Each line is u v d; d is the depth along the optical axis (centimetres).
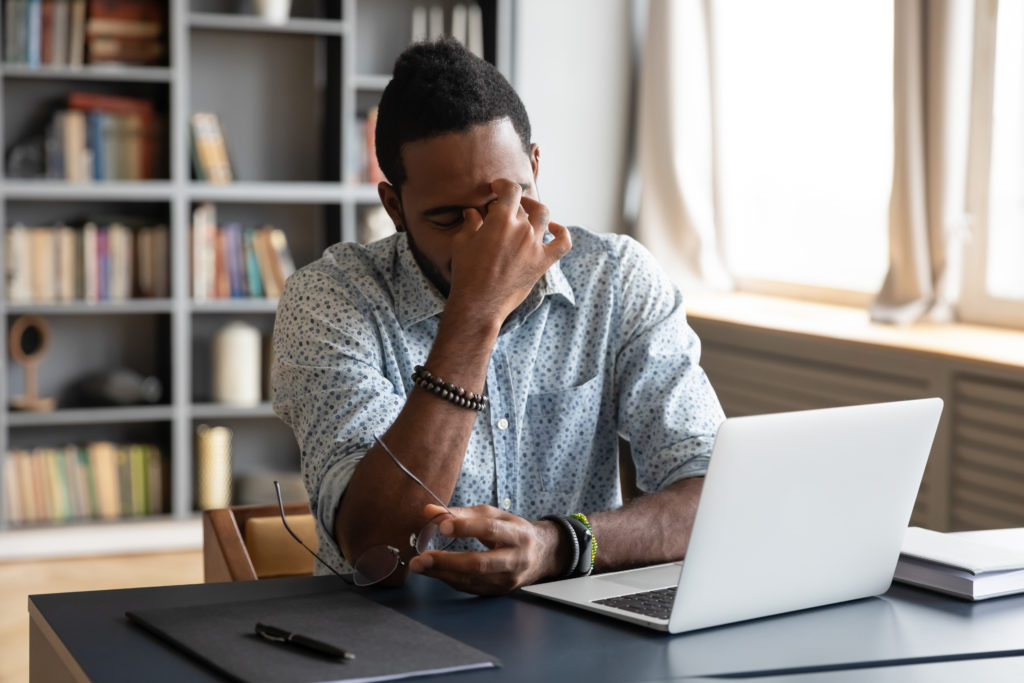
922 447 115
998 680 93
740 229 435
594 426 153
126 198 388
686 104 423
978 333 313
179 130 378
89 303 374
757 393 353
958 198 328
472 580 111
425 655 93
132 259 384
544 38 434
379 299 144
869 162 378
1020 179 319
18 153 375
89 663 92
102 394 385
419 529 117
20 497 377
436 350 122
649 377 151
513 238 124
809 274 406
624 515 126
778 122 414
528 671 92
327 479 125
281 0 390
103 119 379
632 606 109
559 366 151
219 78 410
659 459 146
